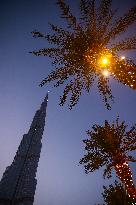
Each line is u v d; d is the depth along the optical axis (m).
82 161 10.93
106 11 8.59
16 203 67.19
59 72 8.77
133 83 7.79
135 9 8.25
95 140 10.95
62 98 8.84
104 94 9.30
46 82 8.77
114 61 8.22
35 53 8.72
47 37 8.62
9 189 70.00
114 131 11.09
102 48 8.45
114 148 10.68
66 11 8.60
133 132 10.96
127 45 8.47
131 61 8.07
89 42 8.49
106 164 10.61
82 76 8.96
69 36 8.57
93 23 8.58
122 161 10.39
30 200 69.50
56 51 8.66
